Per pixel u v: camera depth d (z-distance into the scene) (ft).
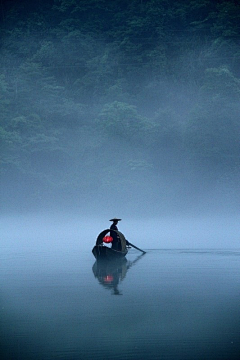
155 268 112.57
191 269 110.22
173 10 641.40
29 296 82.94
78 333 62.08
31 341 59.21
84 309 73.67
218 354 54.44
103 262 121.70
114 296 82.38
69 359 53.36
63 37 595.47
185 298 80.23
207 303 76.54
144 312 71.56
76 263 122.62
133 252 143.23
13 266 117.80
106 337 60.59
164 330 62.95
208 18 607.37
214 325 64.90
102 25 645.10
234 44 549.54
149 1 648.79
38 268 114.21
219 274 103.04
